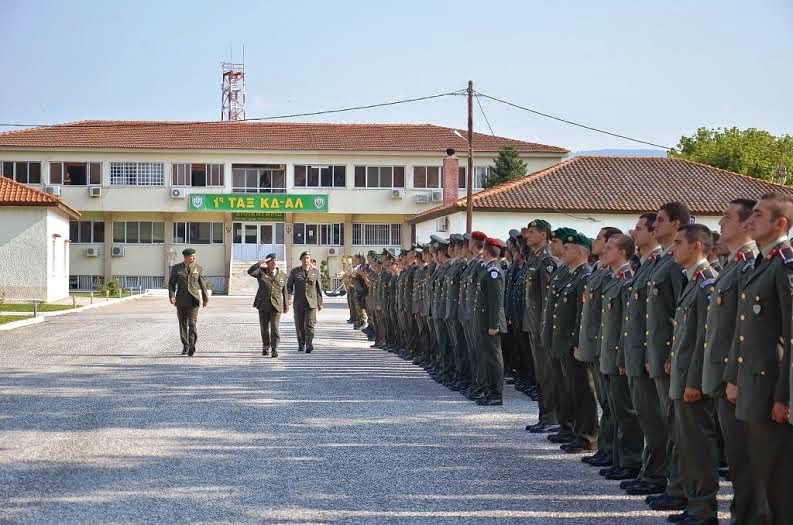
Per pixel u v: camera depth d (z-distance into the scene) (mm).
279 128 62188
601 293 9148
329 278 58938
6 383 14383
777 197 6188
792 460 6160
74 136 58438
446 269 14898
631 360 8094
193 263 19156
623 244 8719
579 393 9641
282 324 30125
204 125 61844
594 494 7910
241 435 10195
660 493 7895
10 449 9359
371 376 15758
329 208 58594
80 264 58906
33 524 6699
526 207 36000
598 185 38188
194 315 19094
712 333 6672
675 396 7207
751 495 6512
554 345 9812
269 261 19062
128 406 12148
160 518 6902
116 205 57281
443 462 8977
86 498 7457
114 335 24344
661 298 7812
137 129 60656
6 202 43000
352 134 61562
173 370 16297
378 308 20812
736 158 57281
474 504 7445
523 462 9070
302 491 7766
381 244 60469
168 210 57781
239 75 80812
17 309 36719
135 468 8555
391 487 7941
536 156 59406
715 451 7164
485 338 12570
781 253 6176
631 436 8492
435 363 16188
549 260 11031
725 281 6645
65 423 10852
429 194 58469
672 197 37000
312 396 13258
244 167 58625
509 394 13898
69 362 17516
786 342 6027
